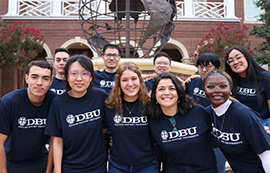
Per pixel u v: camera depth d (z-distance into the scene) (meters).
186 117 1.89
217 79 1.70
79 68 1.85
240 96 2.37
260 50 9.03
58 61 2.79
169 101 1.83
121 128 1.91
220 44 7.82
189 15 10.97
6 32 10.22
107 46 2.86
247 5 12.12
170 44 10.91
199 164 1.84
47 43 10.59
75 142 1.84
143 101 1.96
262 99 2.25
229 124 1.72
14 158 1.98
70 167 1.84
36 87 1.84
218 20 10.94
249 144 1.69
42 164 2.14
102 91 2.07
